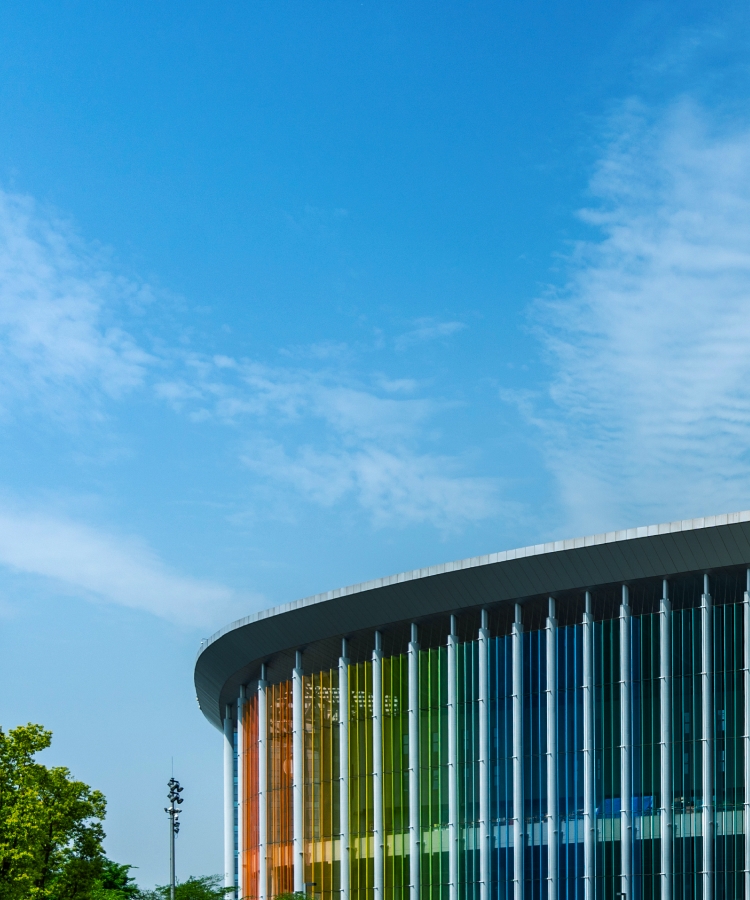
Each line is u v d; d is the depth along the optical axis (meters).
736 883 50.22
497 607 60.09
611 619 56.44
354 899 63.22
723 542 52.38
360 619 65.19
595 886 53.72
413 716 62.28
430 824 60.19
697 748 52.50
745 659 52.12
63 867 50.28
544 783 56.50
